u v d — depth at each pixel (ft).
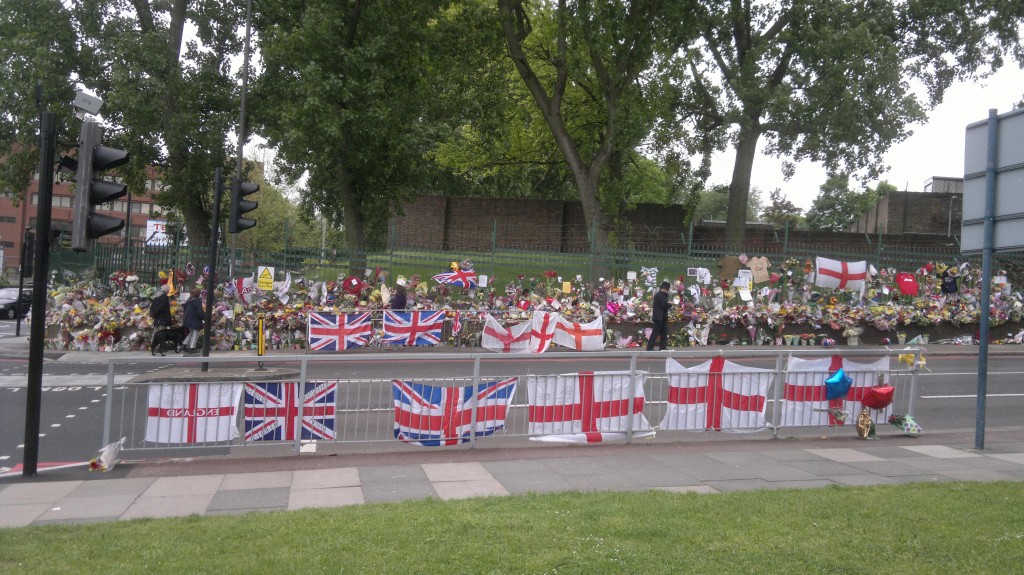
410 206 132.57
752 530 18.02
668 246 90.89
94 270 71.77
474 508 20.15
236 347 64.80
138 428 33.60
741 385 32.63
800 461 28.07
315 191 116.88
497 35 84.64
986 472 26.45
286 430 28.78
